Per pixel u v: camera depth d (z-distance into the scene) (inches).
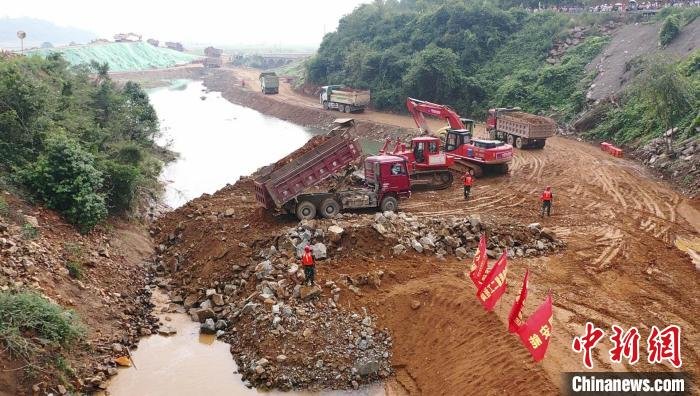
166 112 2677.2
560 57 2133.4
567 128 1674.5
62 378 485.4
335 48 3051.2
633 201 1000.9
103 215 800.3
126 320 630.5
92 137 1007.6
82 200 751.7
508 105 1969.7
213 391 526.9
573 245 775.7
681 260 725.3
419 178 1120.8
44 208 747.4
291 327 581.9
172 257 814.5
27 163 796.6
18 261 581.6
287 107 2630.4
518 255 727.7
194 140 1931.6
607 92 1673.2
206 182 1348.4
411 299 614.2
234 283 698.2
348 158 908.0
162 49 5457.7
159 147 1633.9
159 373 553.6
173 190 1257.4
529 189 1101.7
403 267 674.8
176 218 954.1
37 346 486.6
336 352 557.0
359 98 2377.0
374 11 3117.6
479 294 573.6
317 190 932.6
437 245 717.9
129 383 535.5
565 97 1868.8
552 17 2378.2
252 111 2802.7
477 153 1187.9
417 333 576.1
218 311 660.7
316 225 756.0
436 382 508.7
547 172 1230.9
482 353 507.8
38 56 1374.3
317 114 2400.3
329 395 515.5
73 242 711.7
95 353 552.7
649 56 1571.1
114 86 1508.4
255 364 554.3
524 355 485.1
